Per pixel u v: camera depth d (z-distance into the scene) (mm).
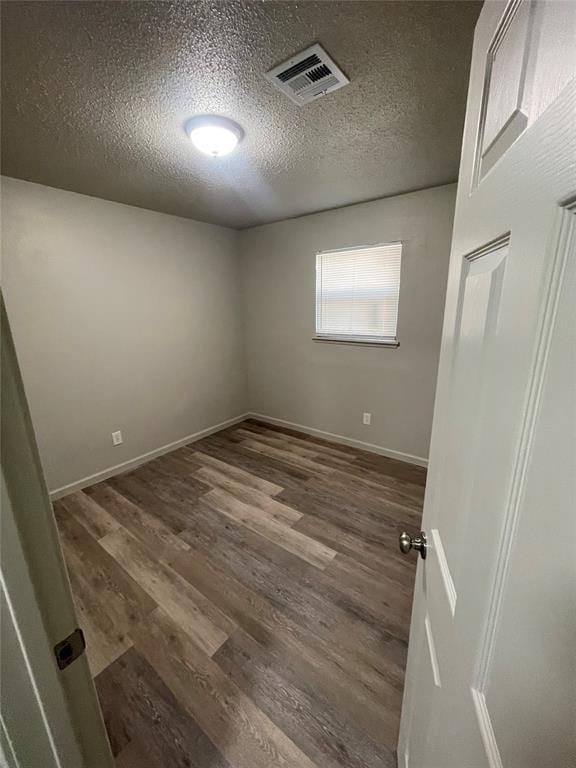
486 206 481
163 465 2996
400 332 2803
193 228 3191
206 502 2424
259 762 1041
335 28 952
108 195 2416
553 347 284
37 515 414
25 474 398
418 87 1218
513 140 404
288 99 1277
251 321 3814
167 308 3078
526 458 322
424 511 868
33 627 421
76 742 488
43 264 2264
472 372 516
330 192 2416
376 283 2852
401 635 1438
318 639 1423
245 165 1896
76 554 1934
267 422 4004
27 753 443
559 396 274
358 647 1389
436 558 688
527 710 306
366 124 1469
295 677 1277
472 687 434
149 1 858
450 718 515
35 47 994
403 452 3012
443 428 714
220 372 3711
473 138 583
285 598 1627
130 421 2916
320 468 2902
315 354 3381
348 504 2379
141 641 1427
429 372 2734
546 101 310
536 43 341
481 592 413
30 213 2164
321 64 1090
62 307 2391
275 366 3750
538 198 312
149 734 1117
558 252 276
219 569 1809
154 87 1195
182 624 1499
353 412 3256
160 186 2229
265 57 1056
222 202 2613
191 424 3467
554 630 271
